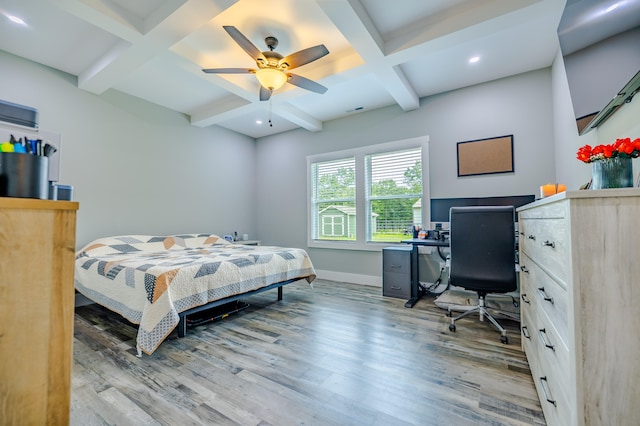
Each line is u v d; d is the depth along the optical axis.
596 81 1.67
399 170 4.29
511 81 3.40
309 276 3.75
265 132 5.51
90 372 1.86
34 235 0.67
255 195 5.75
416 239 3.64
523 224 1.99
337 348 2.22
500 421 1.40
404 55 2.61
